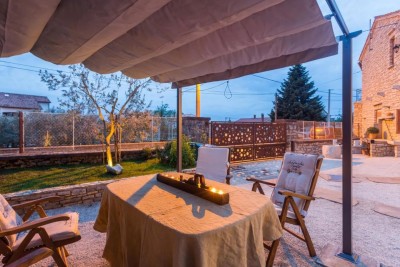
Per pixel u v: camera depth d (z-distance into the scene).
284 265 2.46
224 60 2.86
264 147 9.46
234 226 1.57
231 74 3.24
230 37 2.19
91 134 8.69
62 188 4.10
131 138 9.14
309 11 1.71
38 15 1.72
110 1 1.57
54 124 8.32
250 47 2.50
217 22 1.83
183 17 1.83
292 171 3.01
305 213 2.66
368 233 3.19
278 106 26.09
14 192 4.04
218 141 8.27
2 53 2.39
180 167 4.38
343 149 2.61
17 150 7.61
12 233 1.81
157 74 3.50
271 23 1.90
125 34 2.21
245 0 1.55
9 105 18.67
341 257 2.58
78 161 7.18
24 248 1.86
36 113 8.10
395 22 10.57
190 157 7.07
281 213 2.50
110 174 5.84
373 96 12.98
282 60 2.71
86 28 1.93
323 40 2.21
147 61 2.94
